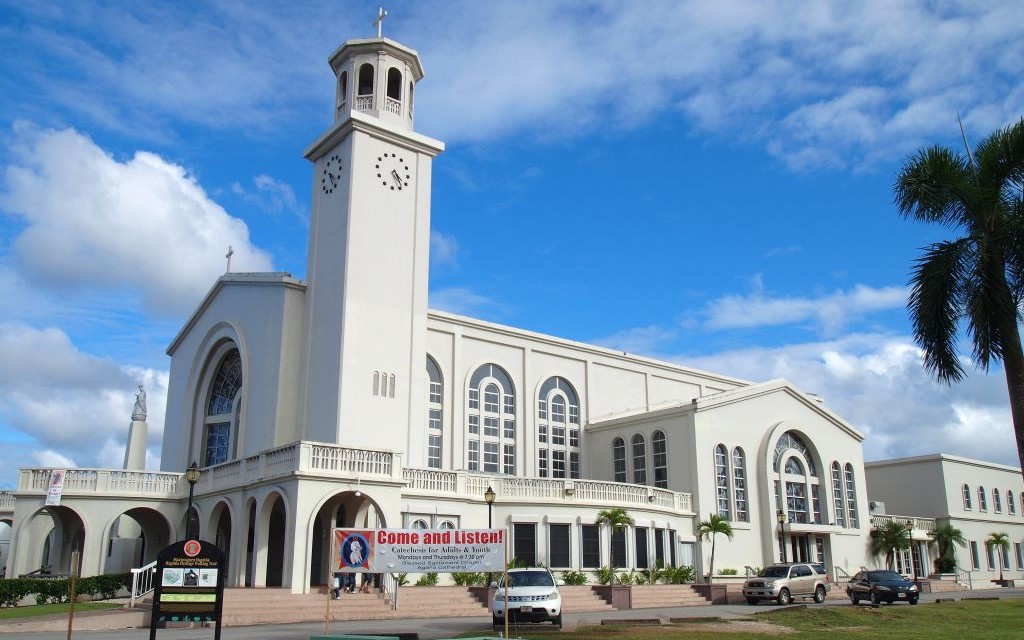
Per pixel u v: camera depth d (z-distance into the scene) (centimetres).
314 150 4047
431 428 4262
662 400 5397
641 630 2242
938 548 5700
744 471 4419
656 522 3859
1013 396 1934
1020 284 2028
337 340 3584
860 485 5019
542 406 4781
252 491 2992
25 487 3444
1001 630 2323
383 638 1552
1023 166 2041
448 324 4431
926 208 2120
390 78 4097
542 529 3478
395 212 3869
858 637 2103
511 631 2216
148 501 3569
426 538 1945
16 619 2177
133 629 2230
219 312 4216
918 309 2044
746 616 2730
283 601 2523
